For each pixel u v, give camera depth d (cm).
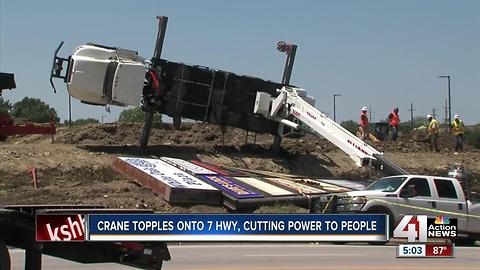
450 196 1836
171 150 2914
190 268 1223
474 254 1580
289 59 2997
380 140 3609
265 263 1321
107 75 2577
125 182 2384
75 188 2255
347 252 1567
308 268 1240
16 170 2380
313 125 2612
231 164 2869
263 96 2811
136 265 784
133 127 3312
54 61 2583
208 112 2870
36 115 5891
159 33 2770
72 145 2852
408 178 1827
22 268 1145
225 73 2853
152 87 2742
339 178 2903
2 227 762
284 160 3003
